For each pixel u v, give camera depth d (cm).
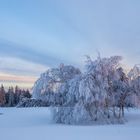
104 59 2291
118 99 2369
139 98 2439
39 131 1477
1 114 3272
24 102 5806
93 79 2120
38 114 3234
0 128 1661
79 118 2041
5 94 7831
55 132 1423
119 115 2234
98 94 2078
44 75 2327
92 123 2066
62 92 2223
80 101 2064
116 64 2352
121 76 2402
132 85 2438
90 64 2217
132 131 1453
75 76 2216
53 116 2198
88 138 1173
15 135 1298
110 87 2275
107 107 2177
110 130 1518
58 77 2320
